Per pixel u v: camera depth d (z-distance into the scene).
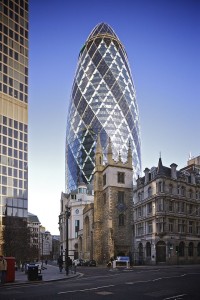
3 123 115.69
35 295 24.69
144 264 87.00
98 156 115.69
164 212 83.50
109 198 103.56
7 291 27.73
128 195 106.06
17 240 85.31
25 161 120.06
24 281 36.56
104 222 106.94
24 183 117.94
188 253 87.50
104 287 29.33
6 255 83.12
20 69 125.38
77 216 167.62
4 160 113.38
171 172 89.31
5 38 121.94
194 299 21.53
